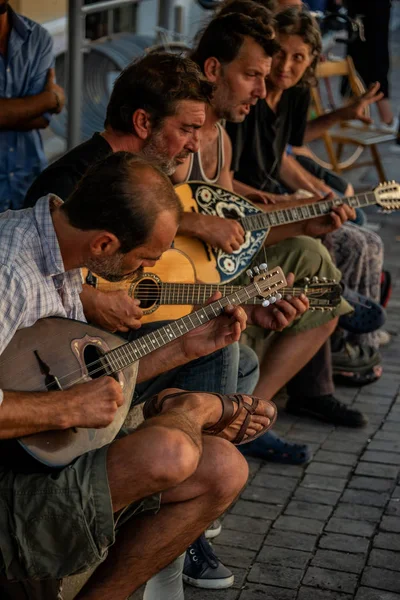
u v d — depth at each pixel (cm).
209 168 645
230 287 564
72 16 809
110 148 532
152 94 518
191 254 589
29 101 696
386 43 1369
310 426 709
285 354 657
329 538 548
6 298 384
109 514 382
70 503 381
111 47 963
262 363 665
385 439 689
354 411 711
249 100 619
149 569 412
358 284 798
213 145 642
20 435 376
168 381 538
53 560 388
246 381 576
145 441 388
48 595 404
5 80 696
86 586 412
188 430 403
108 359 428
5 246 390
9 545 387
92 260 399
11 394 375
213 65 612
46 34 711
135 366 444
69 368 408
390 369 829
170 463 386
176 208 399
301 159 912
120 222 385
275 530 557
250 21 600
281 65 702
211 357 530
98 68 957
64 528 383
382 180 1295
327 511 581
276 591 496
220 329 472
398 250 1137
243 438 455
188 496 407
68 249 396
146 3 1305
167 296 561
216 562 503
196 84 526
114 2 997
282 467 640
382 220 1249
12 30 696
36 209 400
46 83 713
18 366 394
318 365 711
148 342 447
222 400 441
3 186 716
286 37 696
